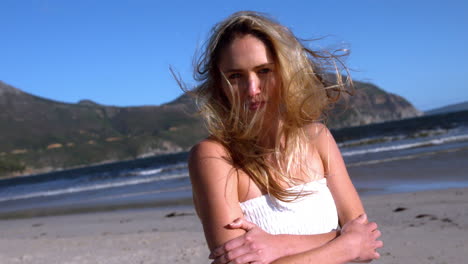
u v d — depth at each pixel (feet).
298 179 5.07
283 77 4.92
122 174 160.76
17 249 30.01
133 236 32.27
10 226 54.13
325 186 5.26
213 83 5.32
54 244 31.17
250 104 4.98
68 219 54.85
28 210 75.97
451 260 18.44
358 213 5.33
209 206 4.74
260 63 4.89
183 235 31.09
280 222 4.83
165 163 226.17
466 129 148.77
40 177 314.35
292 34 5.18
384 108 654.12
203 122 5.21
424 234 24.45
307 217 4.92
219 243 4.61
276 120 5.09
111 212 58.18
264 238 4.54
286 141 5.11
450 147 88.89
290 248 4.55
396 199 41.37
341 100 5.56
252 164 4.93
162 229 36.70
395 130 213.25
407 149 99.30
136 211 55.47
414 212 32.96
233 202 4.79
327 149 5.38
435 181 52.80
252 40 4.91
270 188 4.86
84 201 78.89
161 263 22.58
